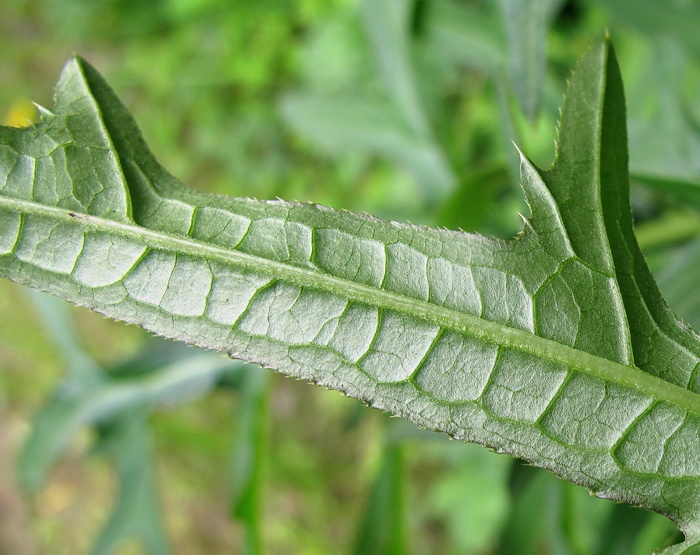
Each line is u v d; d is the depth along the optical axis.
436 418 0.15
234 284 0.15
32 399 0.57
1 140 0.15
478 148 0.38
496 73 0.19
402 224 0.15
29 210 0.15
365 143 0.31
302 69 0.48
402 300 0.15
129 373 0.28
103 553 0.28
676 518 0.15
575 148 0.15
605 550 0.21
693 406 0.15
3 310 0.55
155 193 0.15
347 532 0.50
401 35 0.29
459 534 0.43
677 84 0.22
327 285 0.15
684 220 0.22
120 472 0.28
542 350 0.15
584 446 0.15
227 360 0.27
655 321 0.15
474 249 0.15
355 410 0.28
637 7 0.23
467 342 0.15
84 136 0.15
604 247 0.15
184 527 0.56
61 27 0.57
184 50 0.52
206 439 0.43
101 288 0.15
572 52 0.35
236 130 0.51
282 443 0.51
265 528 0.52
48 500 0.60
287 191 0.49
